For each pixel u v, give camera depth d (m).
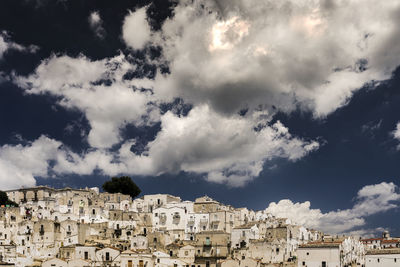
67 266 152.62
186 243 182.88
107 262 157.62
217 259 163.50
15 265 162.00
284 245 163.62
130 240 179.50
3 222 180.75
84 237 180.00
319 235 187.75
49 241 174.75
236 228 178.88
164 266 163.25
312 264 145.38
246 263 154.38
